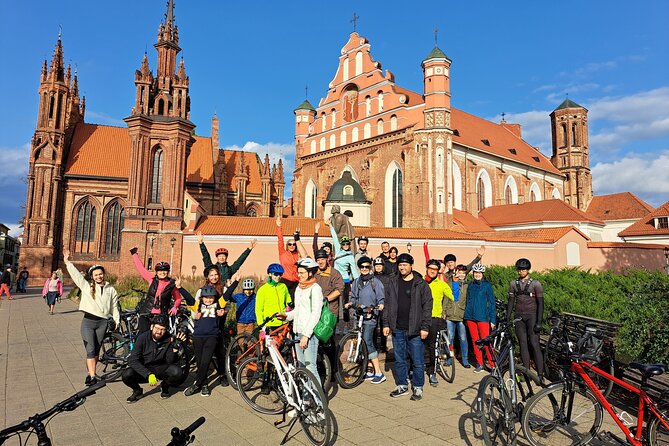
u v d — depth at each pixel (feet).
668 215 155.12
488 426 21.54
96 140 187.73
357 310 32.96
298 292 25.81
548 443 20.58
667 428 18.79
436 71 153.28
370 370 34.91
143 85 124.98
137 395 28.04
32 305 92.68
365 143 171.32
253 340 30.27
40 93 171.53
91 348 31.96
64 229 171.32
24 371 36.22
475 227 151.84
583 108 237.86
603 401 20.95
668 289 28.81
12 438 21.85
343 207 155.33
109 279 120.67
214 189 198.90
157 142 123.65
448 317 39.11
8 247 376.89
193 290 88.79
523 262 32.27
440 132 150.61
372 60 175.32
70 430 23.11
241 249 114.52
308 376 22.11
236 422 24.35
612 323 31.53
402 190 157.58
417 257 117.50
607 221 208.95
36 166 167.73
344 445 21.08
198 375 29.40
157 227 118.93
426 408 26.73
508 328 22.97
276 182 212.64
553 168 223.71
